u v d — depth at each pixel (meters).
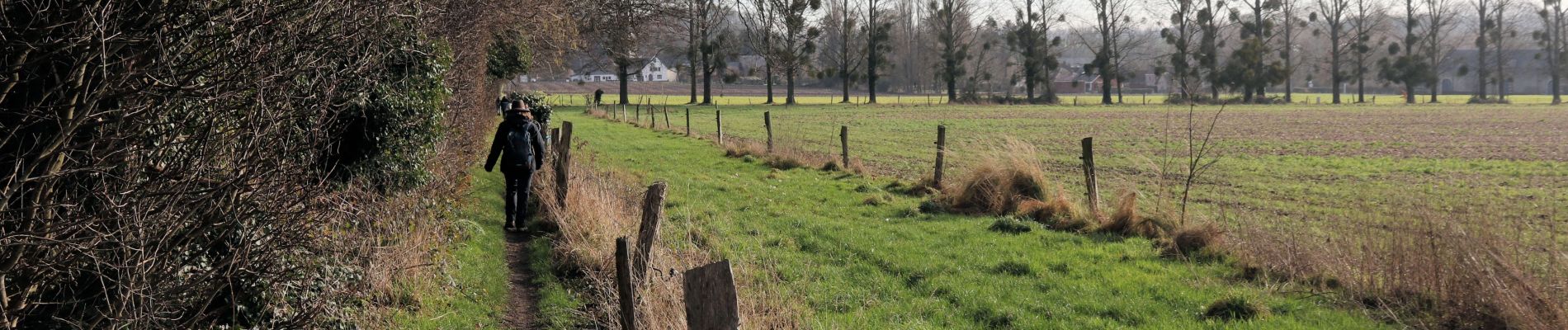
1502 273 6.16
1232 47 91.00
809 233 10.29
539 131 10.45
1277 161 22.56
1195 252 8.84
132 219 3.62
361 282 5.92
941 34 83.81
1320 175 18.66
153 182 3.80
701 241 9.36
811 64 83.31
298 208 4.56
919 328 6.39
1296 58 99.81
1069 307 7.00
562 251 8.55
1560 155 23.66
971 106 74.38
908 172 19.31
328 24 4.33
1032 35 83.19
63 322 3.95
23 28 3.45
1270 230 8.45
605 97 101.38
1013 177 11.97
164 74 3.82
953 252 9.14
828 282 7.78
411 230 7.51
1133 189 11.56
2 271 3.44
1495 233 6.51
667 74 155.12
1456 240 6.39
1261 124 42.22
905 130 39.41
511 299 7.36
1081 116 54.09
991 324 6.64
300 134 4.46
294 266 5.00
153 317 3.84
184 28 3.84
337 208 4.85
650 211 6.66
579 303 7.02
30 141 3.58
